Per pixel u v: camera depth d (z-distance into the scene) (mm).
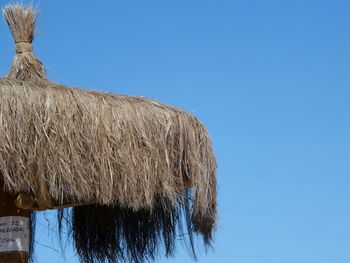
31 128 4832
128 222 6281
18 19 5730
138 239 6238
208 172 5395
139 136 5145
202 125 5457
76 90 5148
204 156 5383
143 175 5086
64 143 4891
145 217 6168
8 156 4746
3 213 5297
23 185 4832
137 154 5102
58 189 4891
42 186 4855
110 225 6332
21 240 5312
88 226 6375
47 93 4969
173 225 5977
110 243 6328
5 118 4773
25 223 5359
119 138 5066
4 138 4746
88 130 4988
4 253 5242
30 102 4875
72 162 4887
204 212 5363
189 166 5320
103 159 4988
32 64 5598
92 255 6367
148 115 5238
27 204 5148
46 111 4891
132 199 5062
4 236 5270
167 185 5172
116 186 5016
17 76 5555
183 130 5312
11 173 4777
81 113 5012
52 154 4852
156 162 5148
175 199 5270
